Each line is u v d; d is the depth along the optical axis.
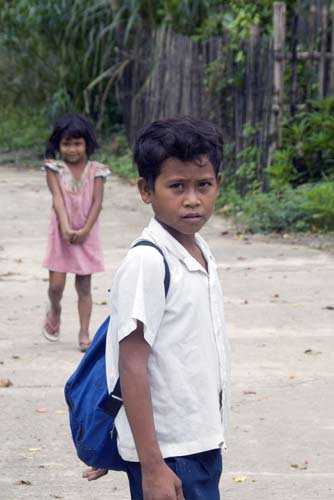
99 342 4.77
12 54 31.61
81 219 10.49
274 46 18.61
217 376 4.61
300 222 17.14
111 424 4.65
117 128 29.44
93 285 13.55
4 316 12.01
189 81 22.72
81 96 29.69
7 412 8.70
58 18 28.78
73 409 4.79
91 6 27.97
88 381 4.74
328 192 17.12
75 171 10.50
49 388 9.34
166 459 4.49
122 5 26.81
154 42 25.25
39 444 7.98
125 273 4.45
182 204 4.50
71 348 10.66
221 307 4.70
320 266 14.60
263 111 19.20
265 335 11.01
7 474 7.41
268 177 18.89
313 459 7.66
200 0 23.97
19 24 30.39
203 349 4.55
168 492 4.34
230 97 20.53
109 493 7.11
